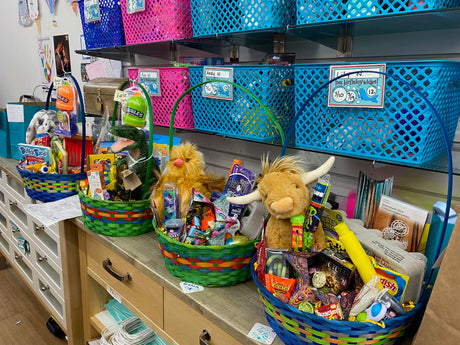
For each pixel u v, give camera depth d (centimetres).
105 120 154
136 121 131
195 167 114
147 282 118
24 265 242
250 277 107
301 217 82
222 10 114
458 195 105
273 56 127
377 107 85
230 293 100
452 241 63
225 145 169
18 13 304
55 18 260
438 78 79
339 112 95
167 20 136
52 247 186
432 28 99
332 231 94
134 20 151
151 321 121
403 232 91
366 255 75
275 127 116
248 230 102
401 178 114
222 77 117
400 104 85
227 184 108
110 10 162
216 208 102
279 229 87
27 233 214
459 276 61
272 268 81
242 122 117
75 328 173
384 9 85
